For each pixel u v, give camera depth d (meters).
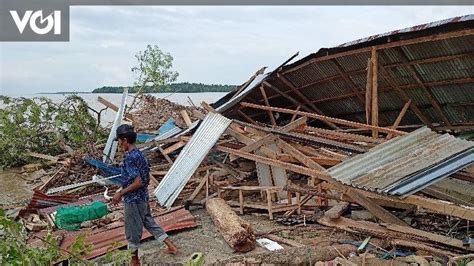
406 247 6.04
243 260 5.83
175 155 11.92
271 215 7.83
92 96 21.20
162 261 6.25
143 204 6.06
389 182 6.04
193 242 6.90
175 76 20.34
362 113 12.86
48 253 3.38
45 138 15.15
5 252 3.04
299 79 12.41
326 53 10.67
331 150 9.30
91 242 6.64
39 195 8.80
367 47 9.75
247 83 13.27
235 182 9.45
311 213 7.72
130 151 6.05
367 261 5.52
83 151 13.03
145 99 20.14
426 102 10.93
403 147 7.07
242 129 9.91
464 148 6.64
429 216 7.04
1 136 14.37
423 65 9.81
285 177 8.62
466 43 8.70
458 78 9.70
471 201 6.56
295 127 9.53
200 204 8.61
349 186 6.39
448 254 5.57
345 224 7.01
